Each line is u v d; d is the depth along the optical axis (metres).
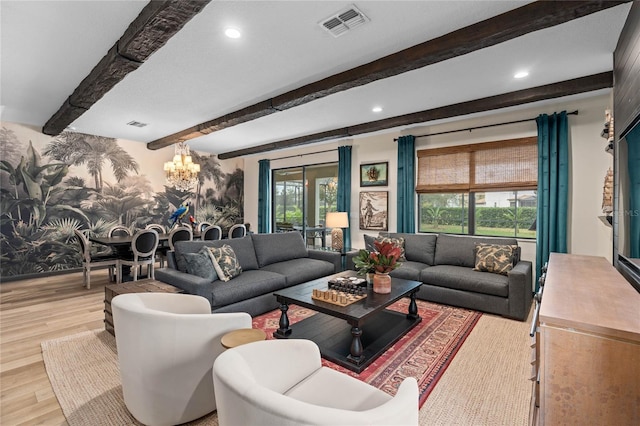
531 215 4.43
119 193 6.43
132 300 1.92
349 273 3.69
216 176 8.22
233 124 4.84
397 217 5.52
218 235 5.89
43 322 3.34
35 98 4.11
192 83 3.57
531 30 2.27
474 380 2.23
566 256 2.82
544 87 3.56
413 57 2.73
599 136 3.83
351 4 2.18
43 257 5.55
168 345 1.69
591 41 2.62
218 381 1.09
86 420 1.81
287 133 6.09
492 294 3.51
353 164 6.24
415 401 1.06
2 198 5.19
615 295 1.51
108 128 5.57
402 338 2.91
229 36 2.59
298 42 2.68
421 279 4.04
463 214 5.01
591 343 1.15
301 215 7.49
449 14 2.30
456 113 4.26
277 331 2.93
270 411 0.90
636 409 1.10
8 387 2.14
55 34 2.60
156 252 5.74
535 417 1.56
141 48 2.56
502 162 4.54
